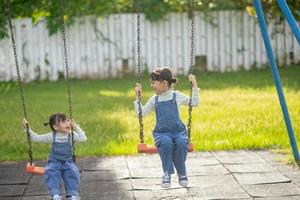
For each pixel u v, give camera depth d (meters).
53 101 16.62
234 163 10.16
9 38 20.89
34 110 15.23
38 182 9.34
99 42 21.30
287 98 15.59
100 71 21.44
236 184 8.88
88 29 21.25
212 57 21.73
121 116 14.20
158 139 7.95
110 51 21.38
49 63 21.22
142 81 20.23
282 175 9.30
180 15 21.38
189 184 8.95
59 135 7.92
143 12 21.28
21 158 10.90
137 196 8.41
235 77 20.27
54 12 21.19
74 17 21.11
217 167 9.92
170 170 7.85
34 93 18.41
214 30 21.59
